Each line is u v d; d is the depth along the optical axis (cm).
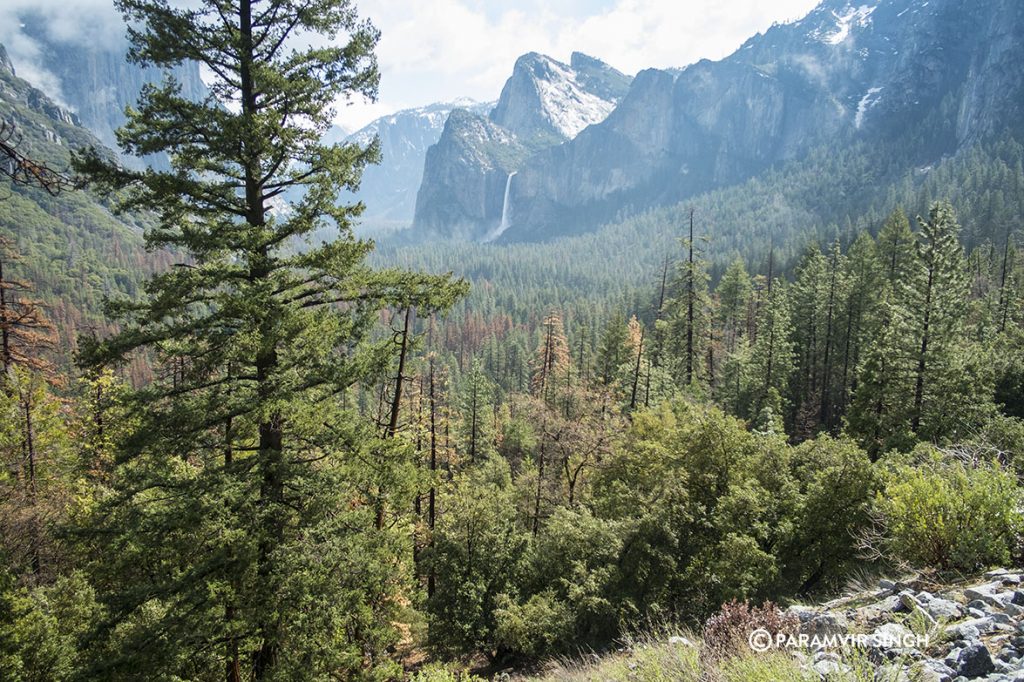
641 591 1655
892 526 816
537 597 1734
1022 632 444
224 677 1298
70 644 1104
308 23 1159
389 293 1200
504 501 2150
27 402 2053
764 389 4069
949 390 2680
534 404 3009
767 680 423
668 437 2244
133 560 1108
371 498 1223
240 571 1005
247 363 1111
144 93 1050
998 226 9556
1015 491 736
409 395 2480
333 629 1059
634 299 11200
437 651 1856
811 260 5328
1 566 1285
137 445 1007
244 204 1157
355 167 1177
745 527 1638
